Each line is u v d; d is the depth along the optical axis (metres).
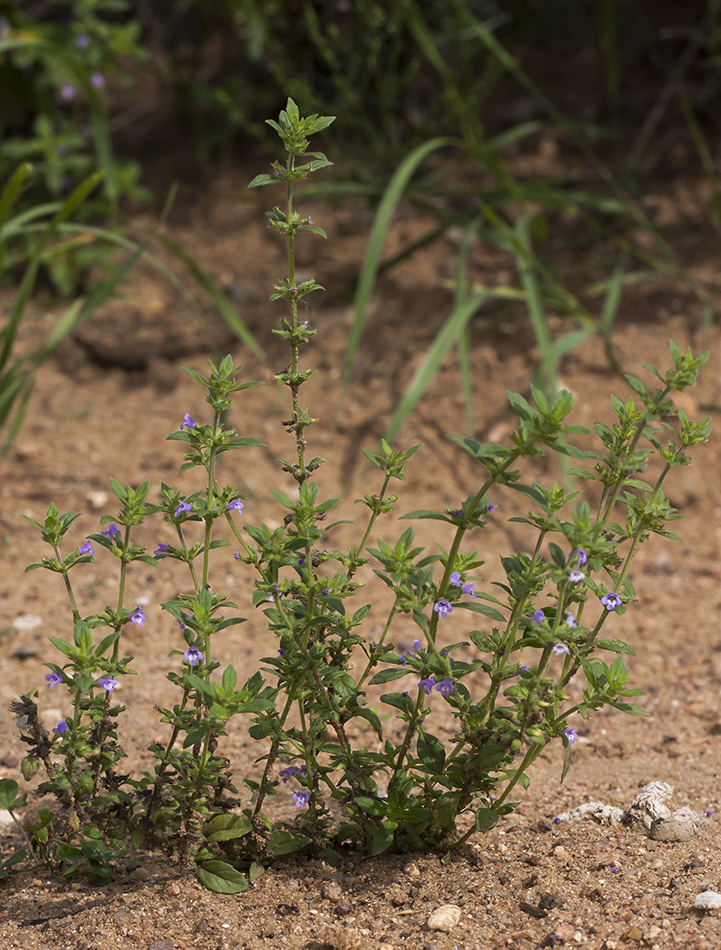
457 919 1.47
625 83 2.64
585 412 1.91
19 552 1.79
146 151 2.75
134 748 1.61
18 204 2.36
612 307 1.90
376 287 2.28
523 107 2.62
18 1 2.77
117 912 1.48
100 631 1.72
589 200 2.13
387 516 1.83
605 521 1.46
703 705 1.66
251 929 1.47
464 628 1.73
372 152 2.54
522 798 1.58
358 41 2.49
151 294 2.30
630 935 1.45
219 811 1.50
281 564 1.46
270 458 1.93
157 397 2.07
